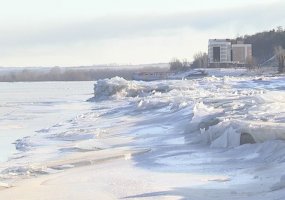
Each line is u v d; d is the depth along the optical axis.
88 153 28.17
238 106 38.00
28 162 26.08
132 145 30.38
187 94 63.72
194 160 23.34
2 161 26.89
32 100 102.69
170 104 52.28
